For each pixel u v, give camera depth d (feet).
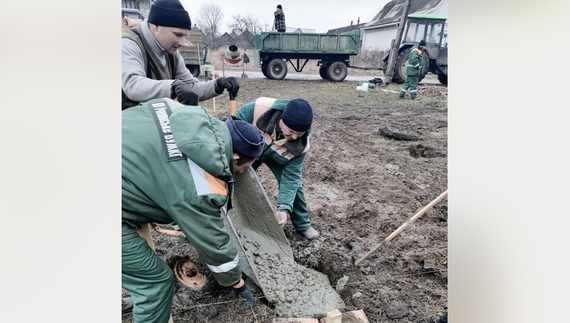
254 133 4.48
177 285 5.17
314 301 5.19
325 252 5.73
